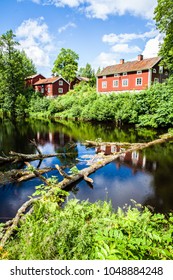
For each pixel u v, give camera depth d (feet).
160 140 49.47
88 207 14.07
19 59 140.26
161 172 29.99
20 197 23.09
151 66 105.19
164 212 19.81
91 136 59.41
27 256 8.78
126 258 7.59
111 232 8.38
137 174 29.35
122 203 21.58
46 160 36.81
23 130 70.59
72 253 8.46
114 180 27.45
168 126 69.10
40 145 48.98
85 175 27.96
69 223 9.71
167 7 71.41
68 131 68.49
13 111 134.72
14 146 48.26
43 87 169.89
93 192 24.08
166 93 69.21
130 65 118.11
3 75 134.31
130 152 40.45
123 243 7.97
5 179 27.43
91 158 37.52
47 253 8.57
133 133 63.31
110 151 42.39
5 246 12.00
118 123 80.53
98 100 92.99
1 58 135.44
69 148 45.60
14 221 16.29
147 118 70.95
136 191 24.27
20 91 139.44
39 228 9.95
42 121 95.40
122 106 80.48
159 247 8.91
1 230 14.85
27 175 28.27
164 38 75.97
